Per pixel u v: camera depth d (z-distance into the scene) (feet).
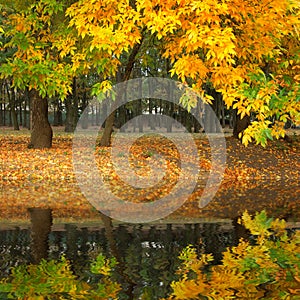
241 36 26.89
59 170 45.73
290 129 114.32
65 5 39.01
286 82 24.84
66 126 114.73
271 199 30.83
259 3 25.71
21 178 42.39
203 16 24.58
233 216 24.06
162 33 25.08
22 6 47.88
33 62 39.65
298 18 26.99
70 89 40.19
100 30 26.84
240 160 56.44
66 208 26.40
